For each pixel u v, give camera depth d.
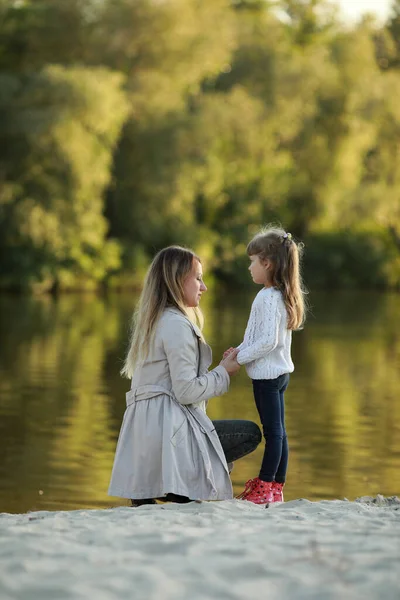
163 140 40.75
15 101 37.66
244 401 15.71
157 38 41.09
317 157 47.22
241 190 47.19
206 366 6.10
